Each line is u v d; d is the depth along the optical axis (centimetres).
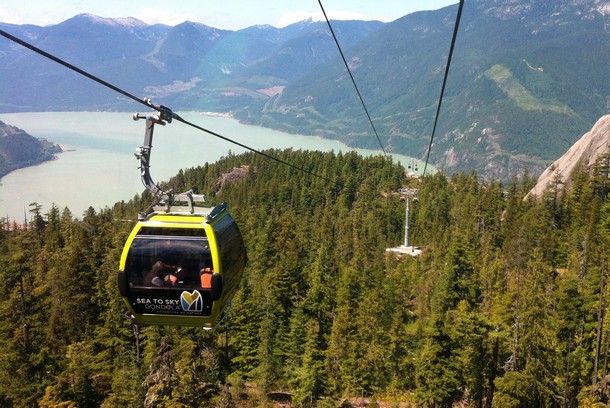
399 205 14088
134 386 4606
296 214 14762
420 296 7331
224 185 18088
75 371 4719
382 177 16988
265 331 5762
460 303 5684
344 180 15900
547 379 4509
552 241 8056
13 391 4716
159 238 1212
